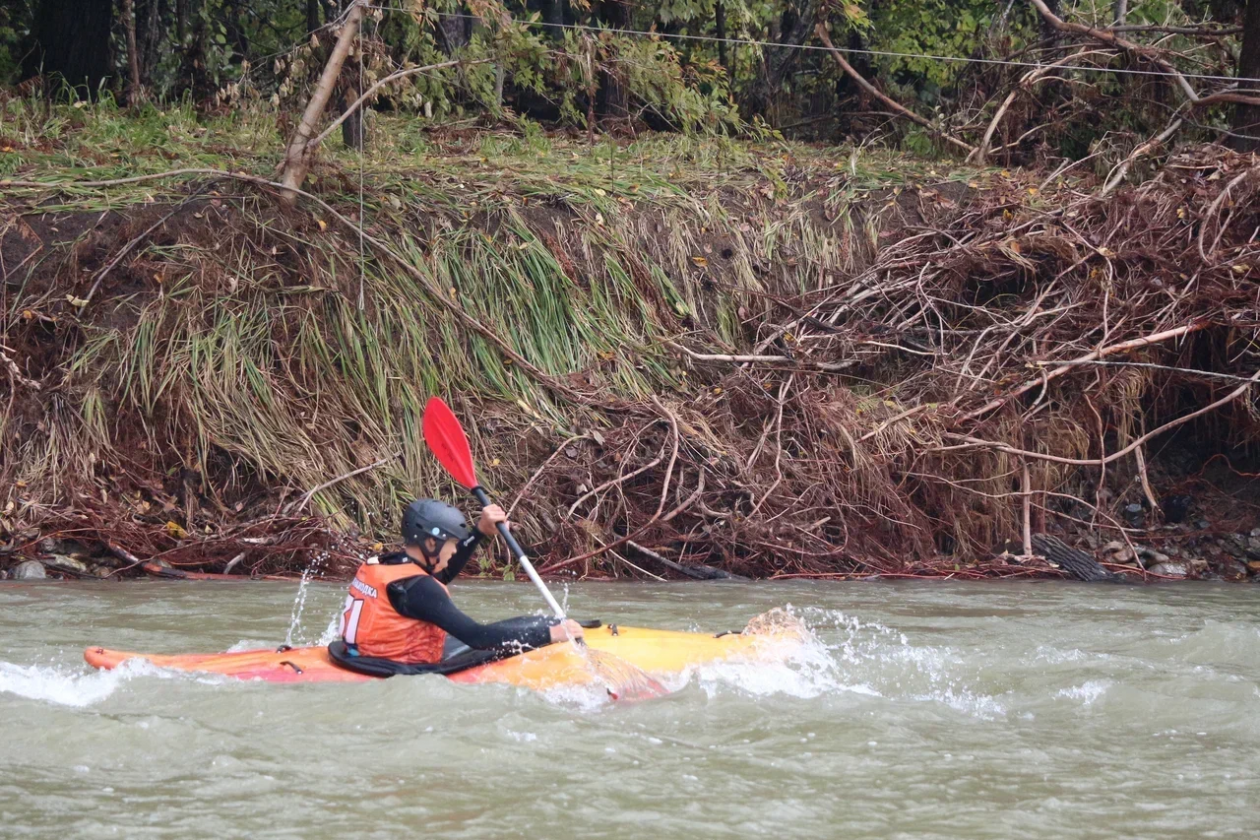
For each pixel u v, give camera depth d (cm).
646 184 3388
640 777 1110
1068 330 3022
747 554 2667
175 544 2488
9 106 3450
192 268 2802
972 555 2786
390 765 1130
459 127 4000
